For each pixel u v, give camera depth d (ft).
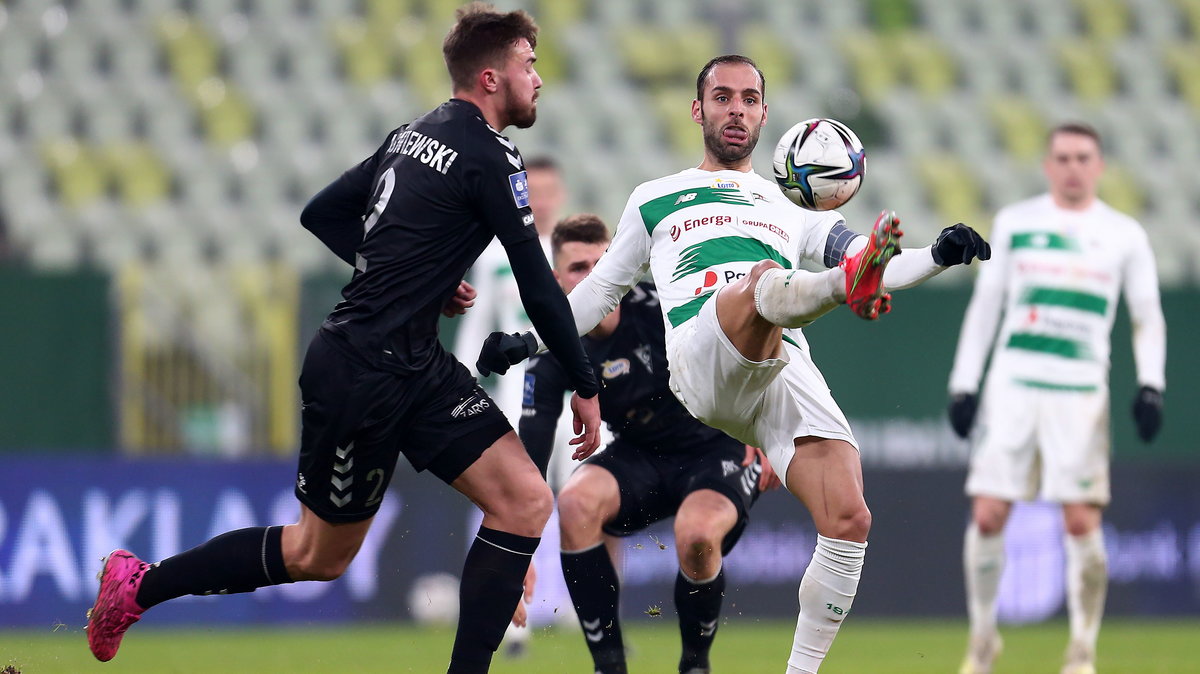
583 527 61.11
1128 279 92.02
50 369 124.26
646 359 63.21
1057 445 88.28
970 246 46.96
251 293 129.59
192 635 117.80
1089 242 90.53
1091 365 89.51
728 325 49.85
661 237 56.13
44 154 182.50
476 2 52.44
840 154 53.16
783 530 127.13
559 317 50.16
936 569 130.82
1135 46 225.15
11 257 172.04
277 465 123.13
